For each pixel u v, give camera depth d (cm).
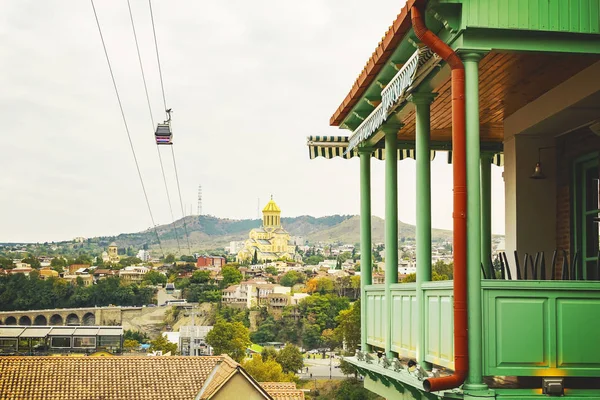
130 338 19900
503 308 724
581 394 726
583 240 1195
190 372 3012
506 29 735
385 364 1020
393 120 1091
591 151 1176
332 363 15188
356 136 1199
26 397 2750
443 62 823
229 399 2764
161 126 2956
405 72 831
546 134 1246
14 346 7956
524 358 721
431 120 1264
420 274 891
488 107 1211
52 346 8069
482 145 1395
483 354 718
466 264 719
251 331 19500
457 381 705
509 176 1270
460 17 742
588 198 1192
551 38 751
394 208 1097
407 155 1382
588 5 746
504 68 995
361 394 9012
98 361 3023
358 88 1112
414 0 751
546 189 1253
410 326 954
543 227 1248
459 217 720
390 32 885
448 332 784
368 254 1263
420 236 900
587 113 1096
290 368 12756
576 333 726
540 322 725
